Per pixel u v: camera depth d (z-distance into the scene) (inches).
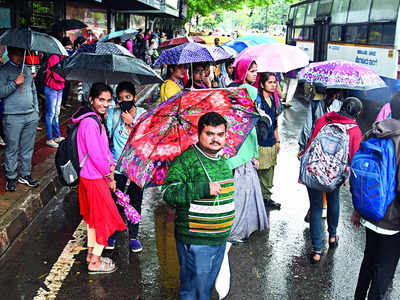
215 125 113.4
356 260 182.1
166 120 131.4
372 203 120.2
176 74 201.9
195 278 120.2
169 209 229.1
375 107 478.9
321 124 168.4
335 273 171.5
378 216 120.6
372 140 122.5
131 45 720.3
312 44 730.2
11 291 151.7
